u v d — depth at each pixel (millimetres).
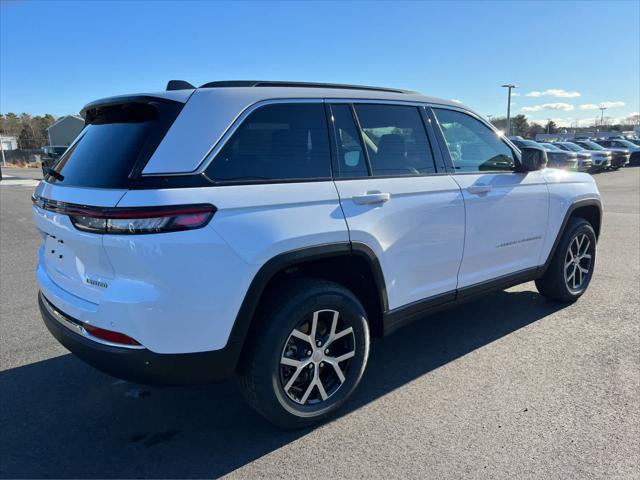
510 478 2385
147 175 2287
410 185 3201
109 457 2613
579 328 4211
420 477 2410
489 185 3723
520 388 3232
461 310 4746
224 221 2387
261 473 2471
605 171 28172
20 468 2521
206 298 2355
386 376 3455
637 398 3086
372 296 3129
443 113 3656
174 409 3090
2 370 3615
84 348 2469
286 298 2645
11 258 7309
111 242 2266
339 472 2465
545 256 4375
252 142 2611
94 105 2795
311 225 2660
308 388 2803
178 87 2816
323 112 2943
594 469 2436
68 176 2711
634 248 7207
